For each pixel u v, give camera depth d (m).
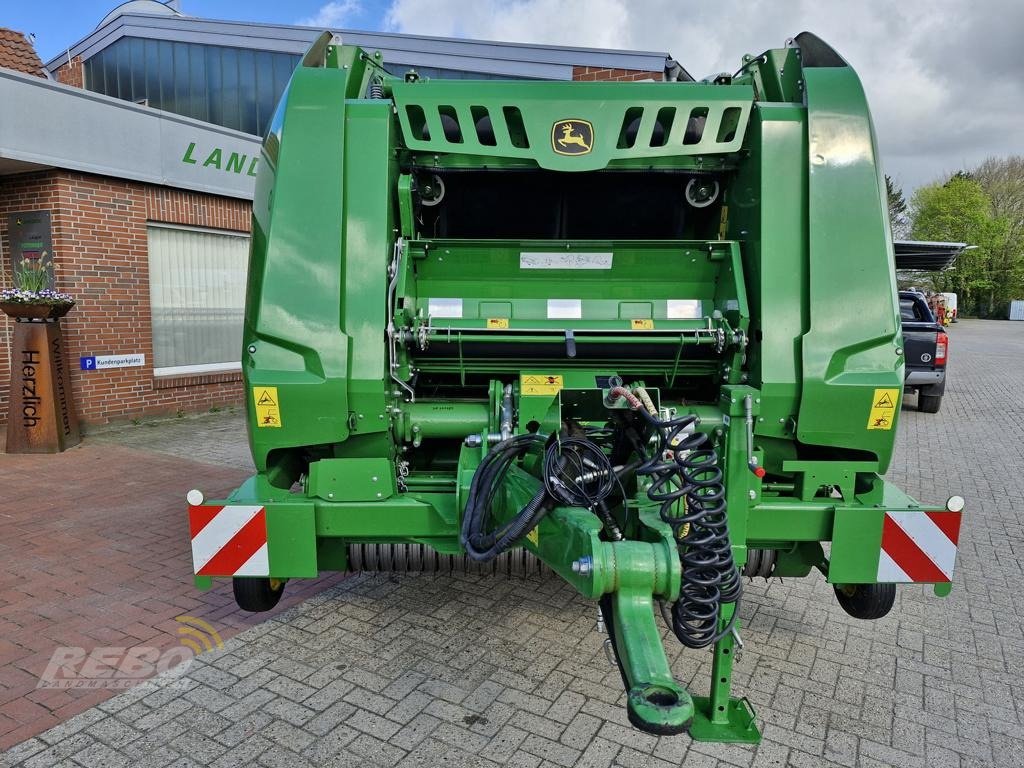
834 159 2.95
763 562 3.21
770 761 2.66
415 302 3.34
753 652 3.49
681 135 3.21
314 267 2.88
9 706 2.96
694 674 3.25
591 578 2.05
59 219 7.91
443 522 2.85
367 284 2.92
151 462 7.10
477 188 3.80
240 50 13.89
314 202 2.91
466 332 3.20
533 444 2.81
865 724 2.91
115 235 8.47
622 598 2.06
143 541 4.89
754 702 3.05
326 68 3.14
